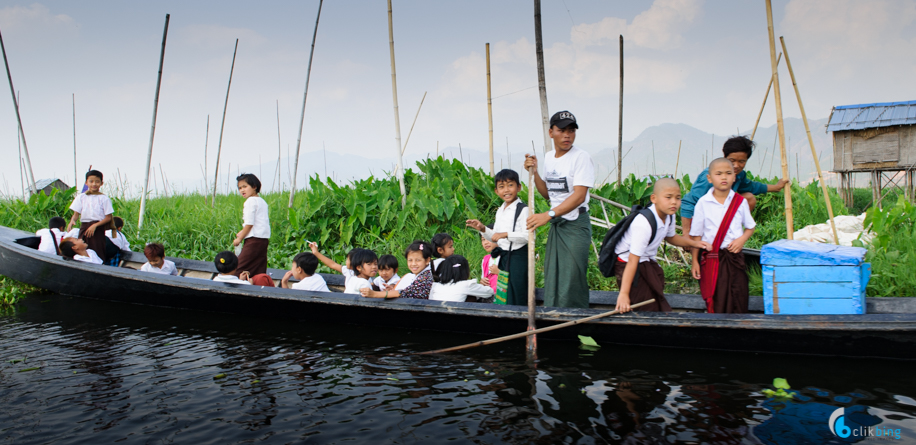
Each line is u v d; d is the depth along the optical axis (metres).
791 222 4.59
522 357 3.75
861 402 2.83
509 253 4.61
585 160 4.03
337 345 4.16
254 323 4.85
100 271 5.66
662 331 3.68
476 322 4.16
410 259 4.86
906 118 12.91
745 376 3.23
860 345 3.30
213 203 10.94
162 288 5.34
